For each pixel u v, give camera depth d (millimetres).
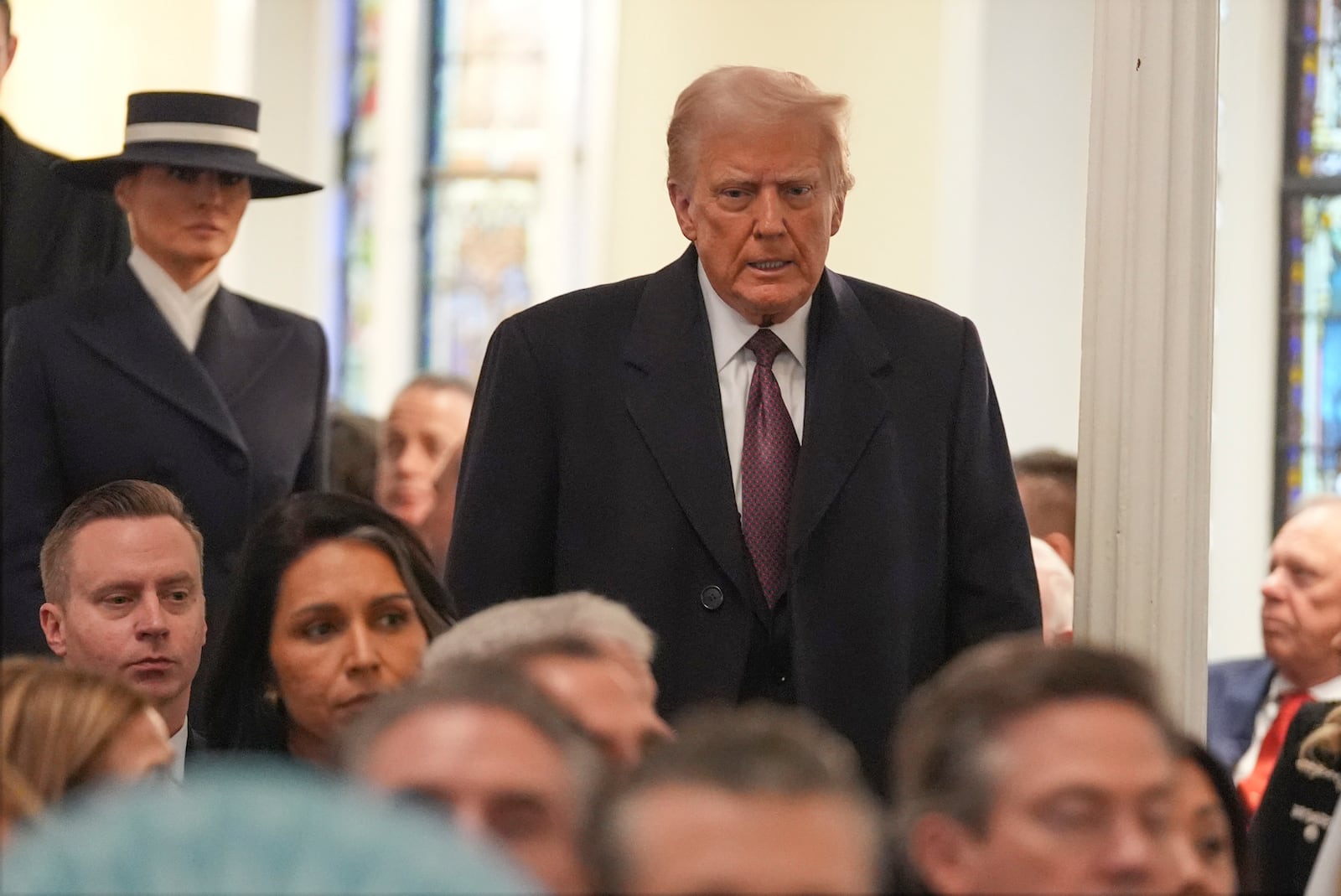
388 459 13539
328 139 19500
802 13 17406
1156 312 7746
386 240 19406
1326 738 7672
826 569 6902
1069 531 11023
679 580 6918
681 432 6988
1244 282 16984
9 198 11797
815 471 6938
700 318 7133
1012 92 16734
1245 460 16859
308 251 19391
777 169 6820
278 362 10492
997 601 7078
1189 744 5453
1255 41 17016
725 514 6918
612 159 18281
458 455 12336
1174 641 7680
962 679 4141
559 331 7188
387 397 19281
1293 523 12094
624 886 3119
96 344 10023
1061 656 4078
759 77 6926
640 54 18203
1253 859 5750
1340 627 11828
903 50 16969
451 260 19422
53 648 7367
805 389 7078
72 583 7234
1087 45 16688
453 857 2709
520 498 7055
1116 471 7758
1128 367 7762
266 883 2646
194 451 9992
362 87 19656
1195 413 7746
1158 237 7758
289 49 19188
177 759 7258
